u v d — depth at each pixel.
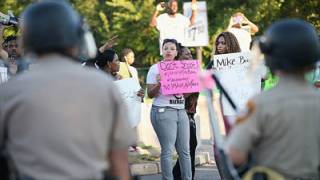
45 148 3.83
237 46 8.78
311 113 4.20
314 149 4.21
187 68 9.46
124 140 4.07
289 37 4.25
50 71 3.94
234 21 12.62
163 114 9.41
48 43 3.96
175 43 9.55
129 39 31.47
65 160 3.82
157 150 13.77
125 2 31.31
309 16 25.25
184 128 9.52
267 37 4.36
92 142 3.88
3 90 3.94
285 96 4.21
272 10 27.75
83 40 4.13
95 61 9.17
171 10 14.08
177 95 9.44
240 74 8.27
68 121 3.84
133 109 10.12
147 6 31.22
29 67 5.91
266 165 4.20
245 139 4.16
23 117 3.86
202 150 14.73
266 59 4.43
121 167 4.12
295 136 4.17
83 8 34.38
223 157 4.46
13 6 32.34
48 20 3.97
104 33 32.50
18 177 3.89
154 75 9.45
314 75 8.26
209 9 29.77
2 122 3.91
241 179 4.46
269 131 4.18
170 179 9.46
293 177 4.18
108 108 3.96
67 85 3.89
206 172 12.49
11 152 3.90
